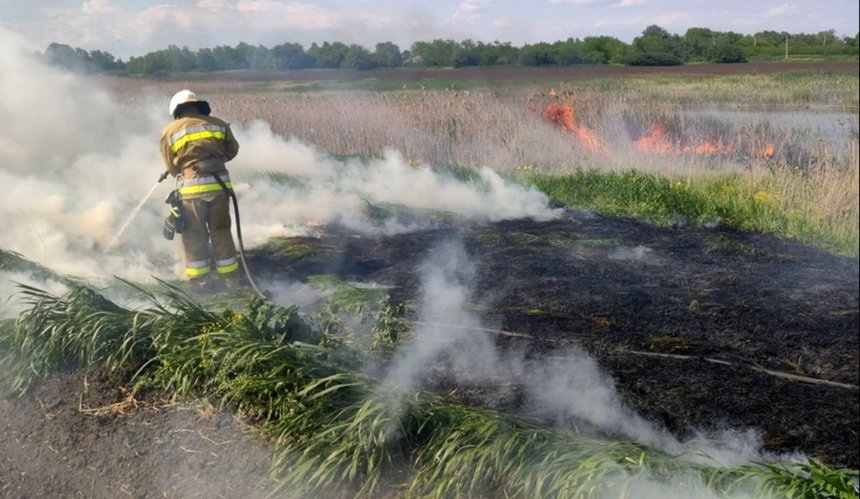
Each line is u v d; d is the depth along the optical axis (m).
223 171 6.83
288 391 3.88
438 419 3.72
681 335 6.20
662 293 7.33
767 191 11.55
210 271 6.92
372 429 3.49
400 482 3.45
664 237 9.71
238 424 3.83
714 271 8.22
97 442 3.84
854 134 14.44
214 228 6.80
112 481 3.61
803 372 5.62
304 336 4.52
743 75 30.59
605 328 6.25
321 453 3.51
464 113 16.11
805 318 6.77
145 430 3.88
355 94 20.48
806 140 14.49
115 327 4.47
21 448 3.87
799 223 10.26
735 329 6.42
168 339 4.29
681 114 17.38
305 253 8.06
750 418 4.80
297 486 3.41
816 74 30.91
